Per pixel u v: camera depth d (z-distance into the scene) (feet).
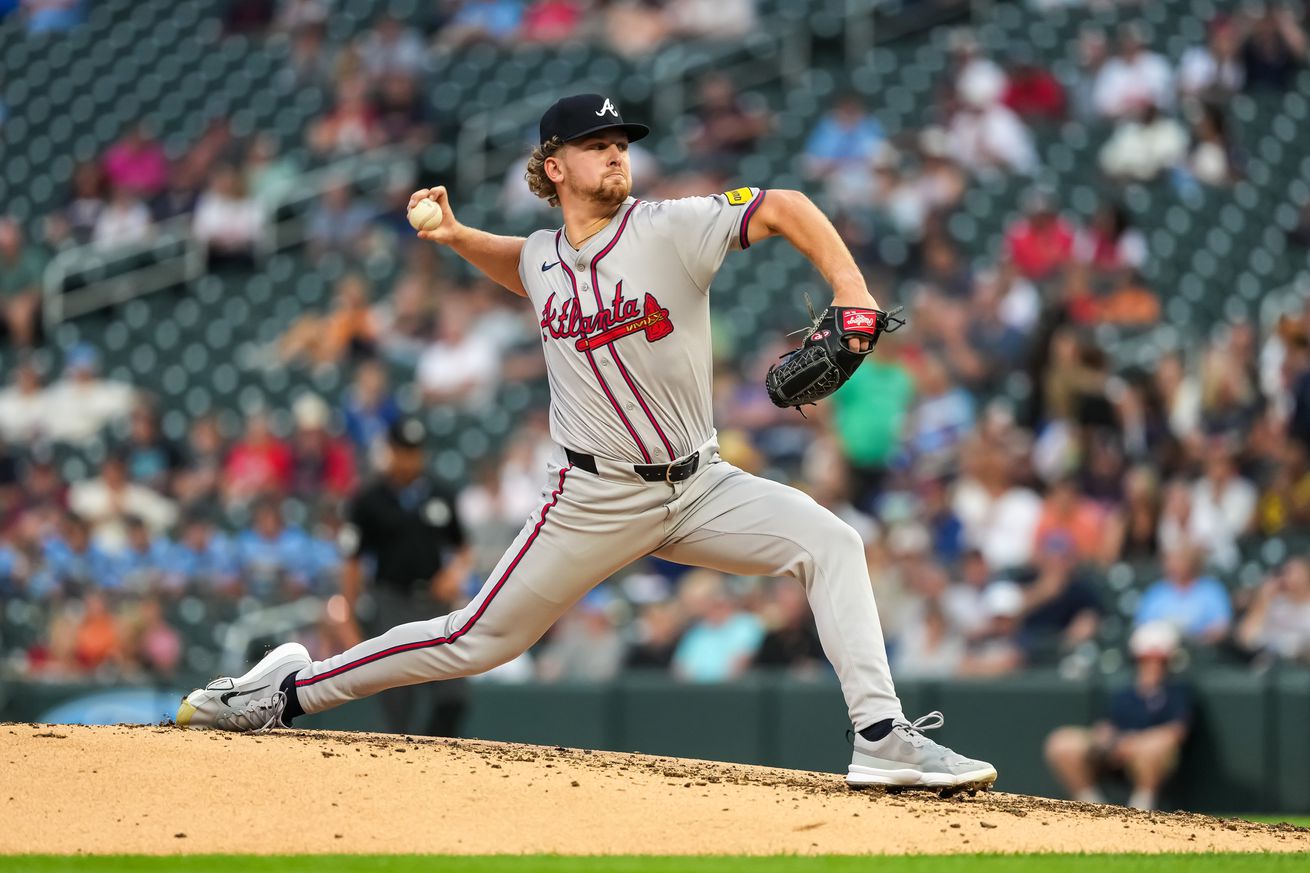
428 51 196.65
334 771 49.06
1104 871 41.91
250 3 207.10
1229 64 172.35
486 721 105.91
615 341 49.65
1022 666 101.71
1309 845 50.52
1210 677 92.12
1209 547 108.37
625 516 51.11
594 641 111.86
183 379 160.66
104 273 177.17
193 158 183.32
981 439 117.08
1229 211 157.79
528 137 180.96
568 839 44.83
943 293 143.33
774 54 187.21
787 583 108.17
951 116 164.86
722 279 155.53
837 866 41.63
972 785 50.21
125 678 108.78
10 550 128.26
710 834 45.70
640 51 189.67
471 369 146.61
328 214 172.86
